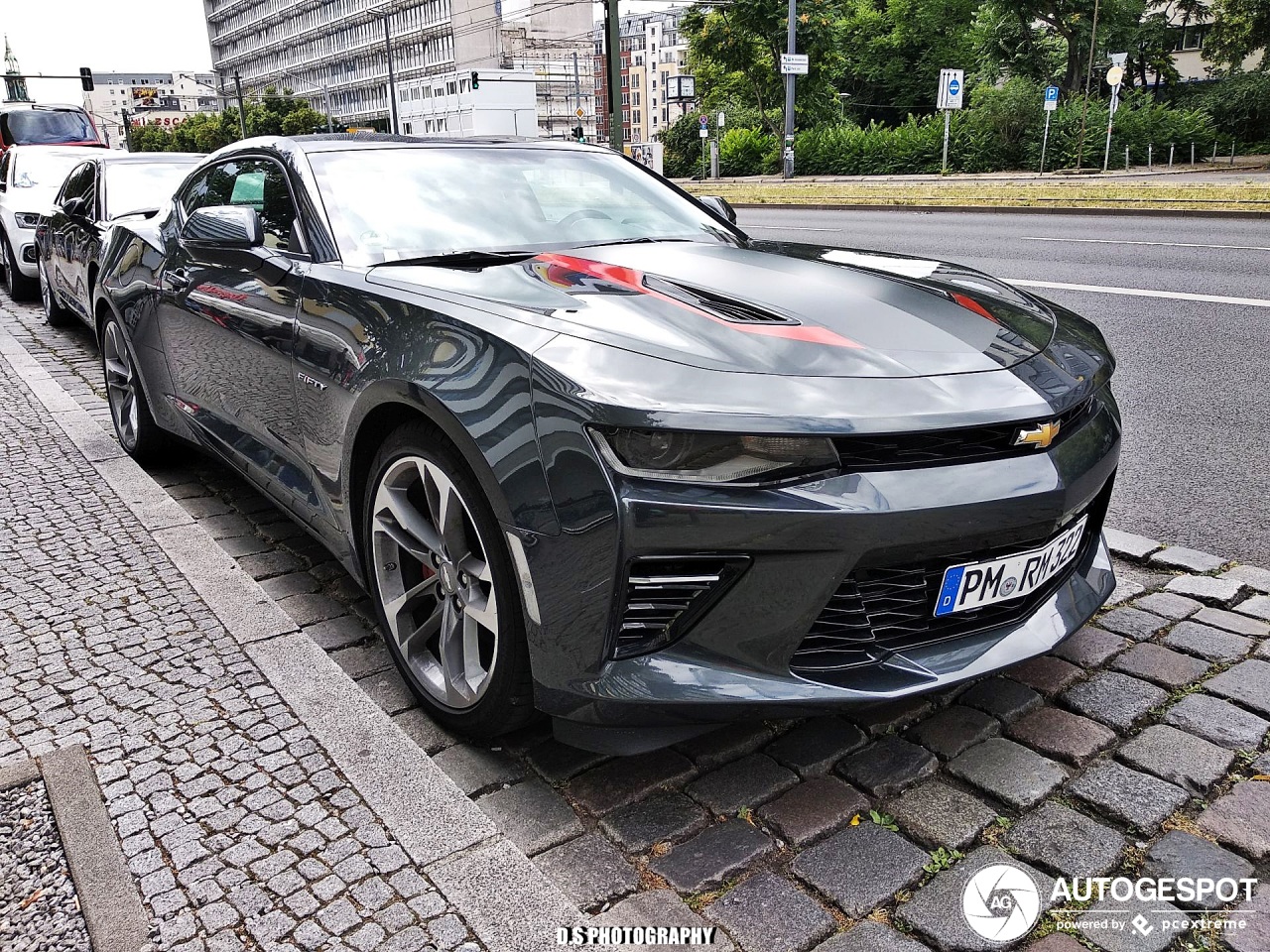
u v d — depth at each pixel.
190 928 1.60
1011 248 11.21
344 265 2.55
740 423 1.68
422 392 1.98
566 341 1.87
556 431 1.76
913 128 34.56
